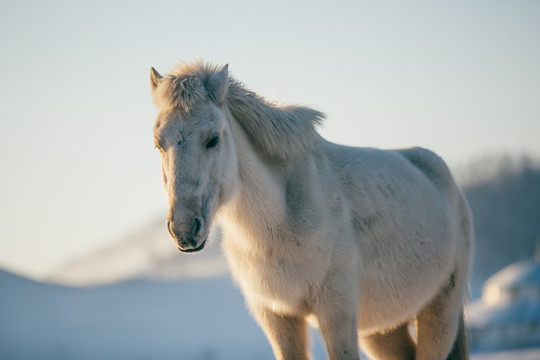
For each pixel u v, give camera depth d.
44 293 158.62
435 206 10.45
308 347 8.94
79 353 97.19
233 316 141.00
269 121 8.37
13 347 101.62
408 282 9.58
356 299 8.55
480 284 137.12
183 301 159.50
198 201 7.40
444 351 10.48
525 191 169.88
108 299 161.62
